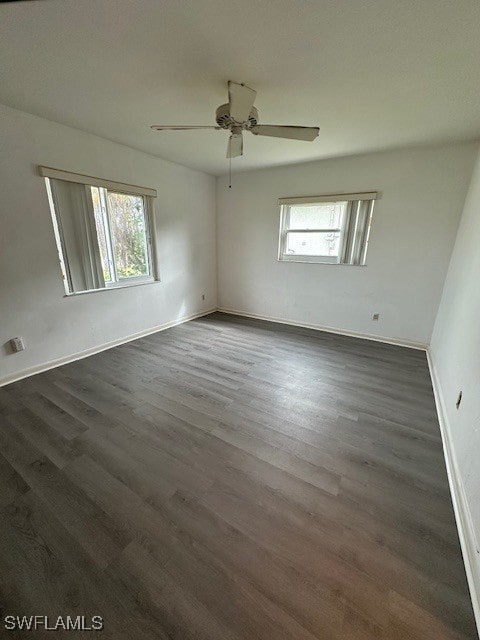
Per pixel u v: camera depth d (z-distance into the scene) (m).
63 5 1.21
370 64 1.63
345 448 1.79
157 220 3.69
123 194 3.28
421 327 3.44
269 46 1.50
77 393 2.37
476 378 1.51
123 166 3.11
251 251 4.54
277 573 1.10
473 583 1.04
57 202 2.63
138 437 1.86
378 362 3.07
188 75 1.77
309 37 1.42
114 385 2.51
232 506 1.39
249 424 2.01
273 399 2.33
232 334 3.94
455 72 1.68
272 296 4.53
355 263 3.70
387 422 2.05
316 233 3.99
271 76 1.77
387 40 1.43
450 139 2.77
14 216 2.36
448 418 1.92
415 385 2.59
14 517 1.32
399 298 3.51
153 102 2.12
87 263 2.97
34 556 1.16
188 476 1.56
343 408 2.22
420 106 2.12
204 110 2.26
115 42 1.46
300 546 1.20
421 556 1.17
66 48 1.51
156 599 1.02
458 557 1.17
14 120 2.24
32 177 2.41
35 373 2.69
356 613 0.98
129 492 1.46
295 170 3.83
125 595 1.03
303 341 3.69
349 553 1.18
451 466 1.60
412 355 3.28
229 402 2.28
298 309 4.33
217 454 1.72
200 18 1.30
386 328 3.67
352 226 3.60
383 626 0.95
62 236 2.72
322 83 1.84
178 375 2.71
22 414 2.08
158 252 3.79
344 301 3.91
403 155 3.13
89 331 3.12
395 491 1.49
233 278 4.88
